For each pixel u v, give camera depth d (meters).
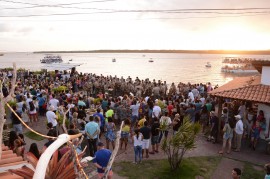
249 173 10.06
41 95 17.81
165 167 10.28
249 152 12.18
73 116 12.12
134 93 23.44
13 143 8.03
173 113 15.13
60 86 22.58
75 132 7.54
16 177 3.44
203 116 14.95
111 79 26.36
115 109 15.02
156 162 10.75
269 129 13.17
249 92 13.14
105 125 13.02
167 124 11.82
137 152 10.68
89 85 25.52
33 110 15.65
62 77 31.38
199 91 22.08
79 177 2.01
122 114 14.70
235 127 12.27
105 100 15.91
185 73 79.12
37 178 1.44
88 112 13.80
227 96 13.02
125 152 11.72
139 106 14.71
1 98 2.14
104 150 7.09
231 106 16.38
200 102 15.50
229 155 11.78
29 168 2.19
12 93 2.18
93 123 10.41
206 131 14.91
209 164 10.76
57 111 13.66
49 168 2.02
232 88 13.99
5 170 3.69
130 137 13.42
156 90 21.73
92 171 9.00
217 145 12.98
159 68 106.38
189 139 9.63
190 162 10.84
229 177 9.70
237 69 77.88
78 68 104.94
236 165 10.77
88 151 10.83
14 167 3.77
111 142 11.78
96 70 93.69
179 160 9.96
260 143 13.23
